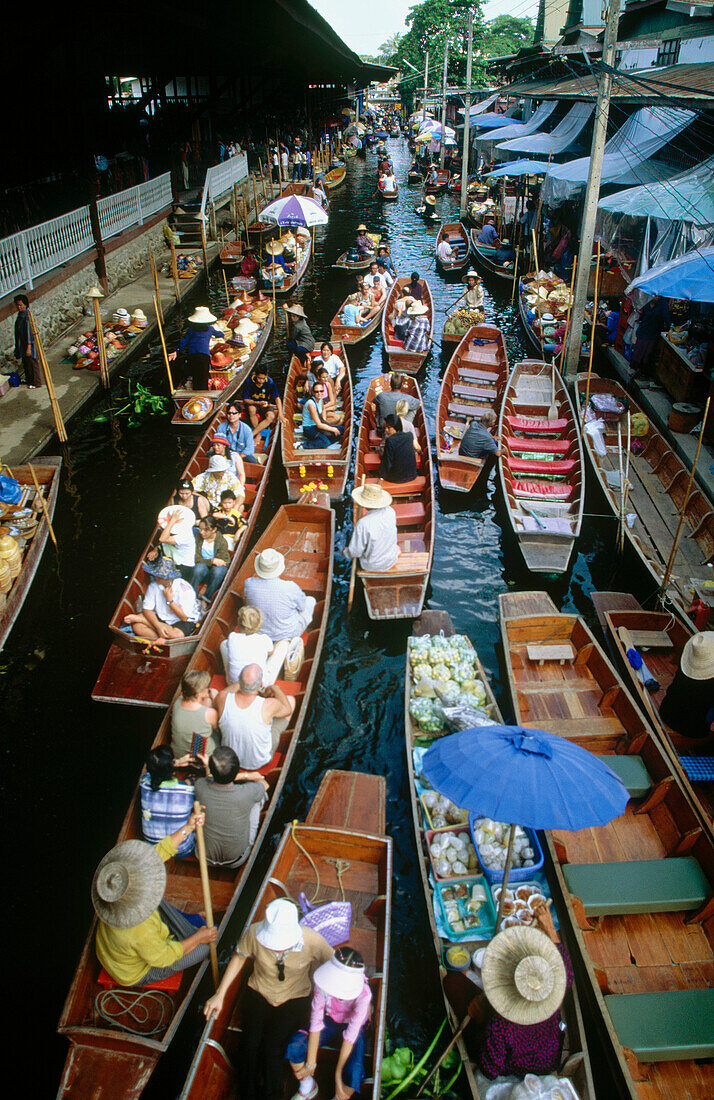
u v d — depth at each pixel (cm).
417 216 3002
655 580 824
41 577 914
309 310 1906
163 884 432
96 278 1747
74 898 569
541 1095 390
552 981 363
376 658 798
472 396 1321
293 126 4188
